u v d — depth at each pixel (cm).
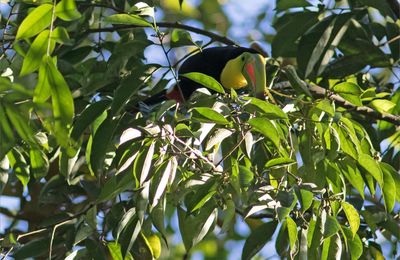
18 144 822
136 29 975
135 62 933
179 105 783
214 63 1071
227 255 1470
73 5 659
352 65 1053
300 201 719
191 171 763
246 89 1067
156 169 708
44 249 868
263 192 723
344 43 1064
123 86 782
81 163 908
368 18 1099
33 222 1102
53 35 654
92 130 798
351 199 877
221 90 756
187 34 854
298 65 1005
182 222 805
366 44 1055
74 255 822
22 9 909
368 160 777
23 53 680
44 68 643
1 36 936
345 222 885
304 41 1005
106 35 1173
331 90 803
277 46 1028
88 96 920
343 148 784
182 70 1083
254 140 827
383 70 1202
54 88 644
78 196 1020
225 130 728
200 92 758
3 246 838
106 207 952
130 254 838
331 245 763
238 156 770
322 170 795
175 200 750
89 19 972
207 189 744
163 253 1038
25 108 687
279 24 1119
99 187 943
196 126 758
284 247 787
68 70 924
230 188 772
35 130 765
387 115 989
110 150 857
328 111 758
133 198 817
